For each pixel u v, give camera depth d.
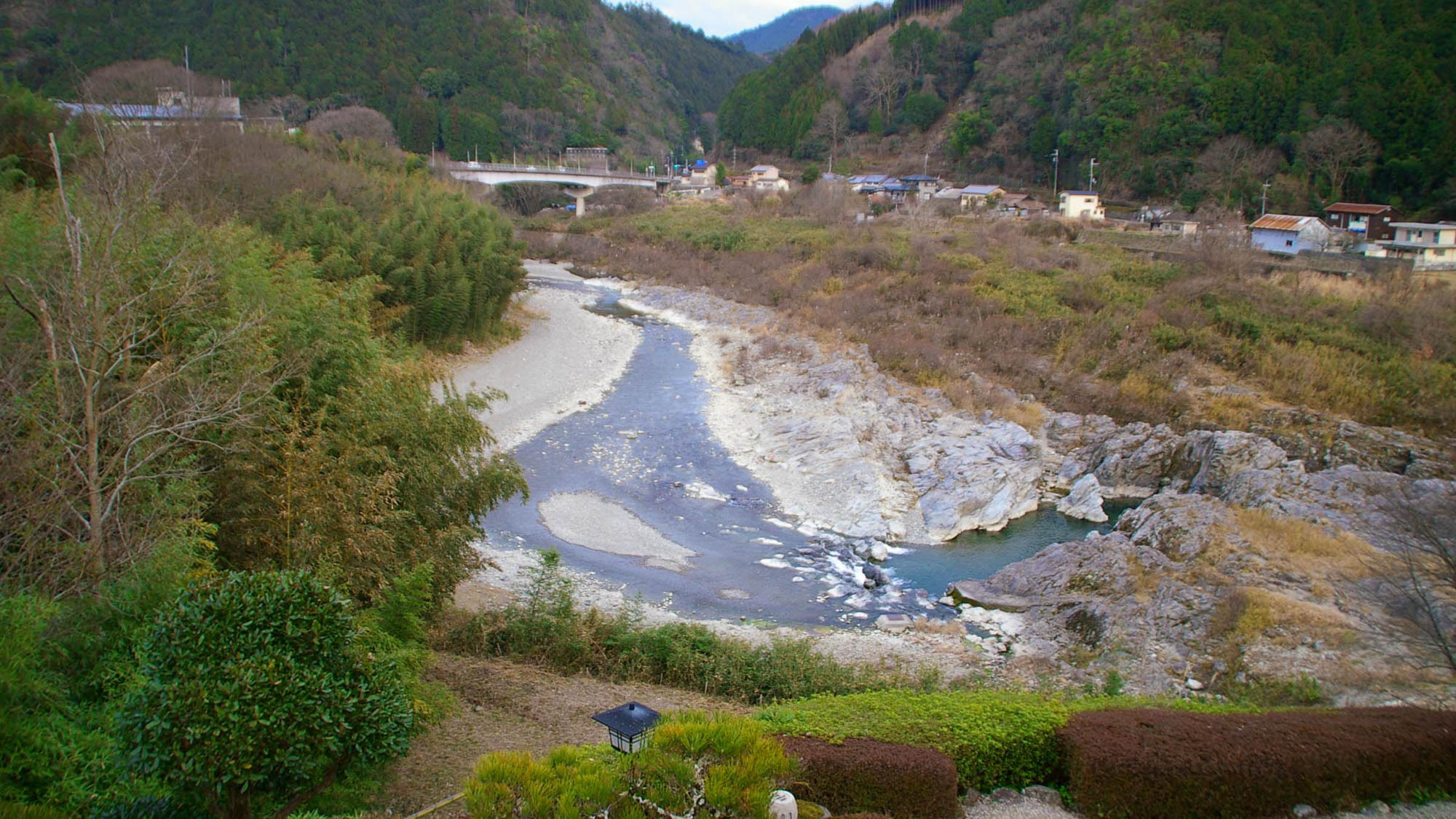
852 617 18.33
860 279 50.00
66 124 29.88
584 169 98.69
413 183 50.22
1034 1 104.00
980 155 94.06
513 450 27.42
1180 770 8.50
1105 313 38.66
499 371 35.94
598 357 40.12
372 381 14.64
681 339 44.59
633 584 19.34
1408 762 8.88
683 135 152.62
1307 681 13.79
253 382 12.19
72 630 8.94
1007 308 40.84
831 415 29.92
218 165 33.59
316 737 6.86
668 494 24.75
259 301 13.94
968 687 13.51
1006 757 9.30
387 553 12.81
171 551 9.81
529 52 127.81
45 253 11.86
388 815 8.98
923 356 34.88
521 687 12.91
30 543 9.07
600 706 12.41
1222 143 70.25
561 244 73.12
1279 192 63.31
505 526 22.03
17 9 60.50
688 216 80.19
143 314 12.29
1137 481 26.30
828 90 116.88
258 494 12.22
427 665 12.25
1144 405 30.56
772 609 18.53
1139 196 74.94
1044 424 29.67
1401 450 25.70
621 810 6.60
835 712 9.88
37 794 7.68
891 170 99.81
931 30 111.62
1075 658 16.17
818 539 22.38
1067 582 18.64
